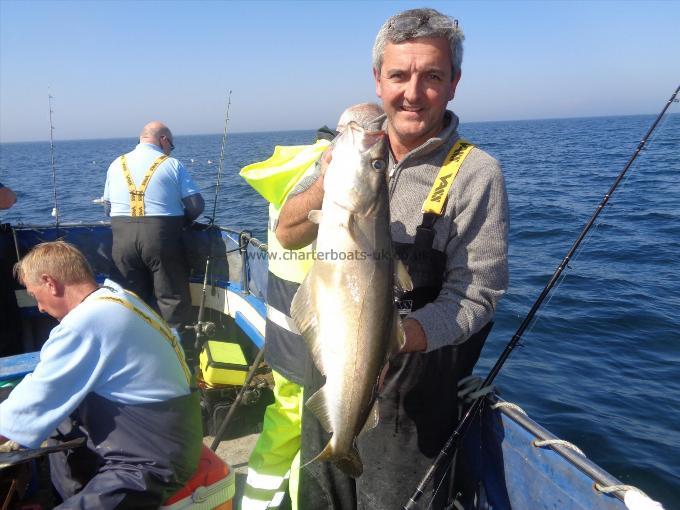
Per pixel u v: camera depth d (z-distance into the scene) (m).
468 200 1.99
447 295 2.00
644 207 14.66
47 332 5.15
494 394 2.30
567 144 48.16
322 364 1.96
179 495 2.35
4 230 4.97
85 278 2.46
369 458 2.17
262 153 44.22
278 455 2.87
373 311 1.89
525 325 2.36
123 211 4.93
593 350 6.01
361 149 1.92
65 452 2.43
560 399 4.98
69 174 33.09
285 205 2.25
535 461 2.04
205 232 5.36
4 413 2.14
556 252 10.22
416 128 2.04
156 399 2.29
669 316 6.86
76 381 2.18
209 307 5.35
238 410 3.83
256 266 4.56
